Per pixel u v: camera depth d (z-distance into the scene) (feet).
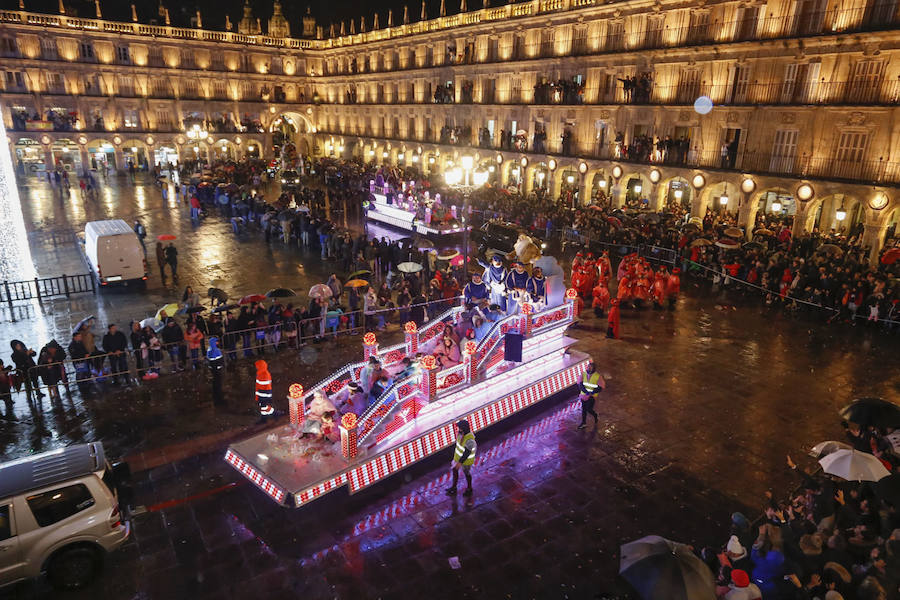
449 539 33.47
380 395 39.96
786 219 101.55
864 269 76.79
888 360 58.90
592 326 67.82
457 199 134.00
